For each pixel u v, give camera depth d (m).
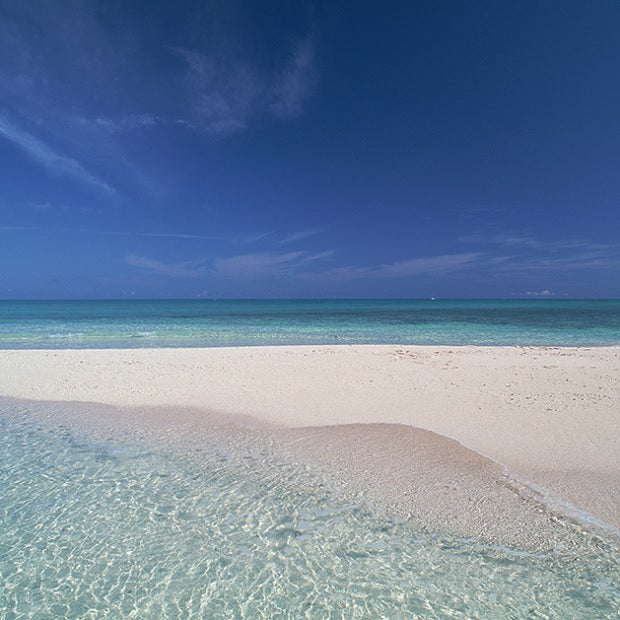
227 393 9.38
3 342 19.78
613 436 6.54
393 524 4.43
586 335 23.28
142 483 5.32
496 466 5.64
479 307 79.25
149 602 3.37
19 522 4.45
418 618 3.20
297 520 4.51
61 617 3.21
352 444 6.49
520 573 3.68
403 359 13.51
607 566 3.74
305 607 3.32
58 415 8.00
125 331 25.42
